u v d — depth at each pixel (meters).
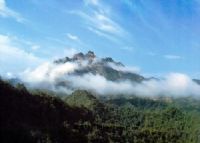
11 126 163.38
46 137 176.50
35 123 191.75
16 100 198.88
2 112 176.38
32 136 164.75
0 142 149.62
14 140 154.88
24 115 191.25
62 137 199.25
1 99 188.12
